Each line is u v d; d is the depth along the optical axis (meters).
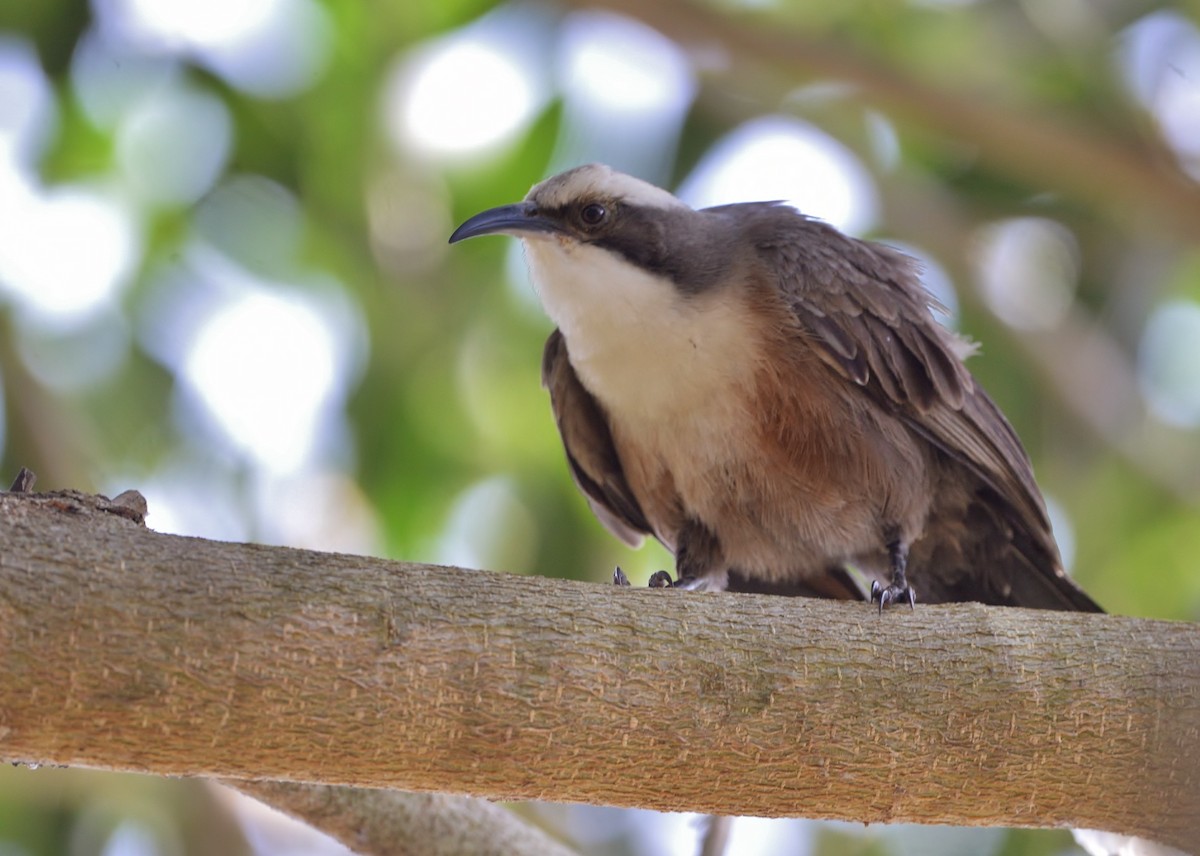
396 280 15.22
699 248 10.50
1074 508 15.71
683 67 15.58
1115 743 7.44
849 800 7.28
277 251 15.22
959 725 7.30
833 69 13.93
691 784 7.06
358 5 14.99
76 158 14.98
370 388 15.12
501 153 15.22
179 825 13.73
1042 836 13.94
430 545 15.00
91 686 6.14
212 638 6.31
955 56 15.80
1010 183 16.23
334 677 6.46
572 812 14.88
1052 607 11.16
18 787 13.93
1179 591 15.53
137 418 15.14
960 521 10.96
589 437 11.33
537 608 6.91
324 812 8.51
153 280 15.14
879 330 10.52
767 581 11.12
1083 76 15.12
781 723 7.09
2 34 14.32
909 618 7.53
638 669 6.92
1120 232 16.05
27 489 6.75
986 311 15.78
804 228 10.94
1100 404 15.56
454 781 6.74
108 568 6.27
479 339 15.33
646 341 10.23
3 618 6.04
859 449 10.24
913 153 16.48
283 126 15.03
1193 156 14.76
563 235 10.50
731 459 10.29
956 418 10.62
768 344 10.20
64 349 15.05
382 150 15.07
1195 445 15.84
